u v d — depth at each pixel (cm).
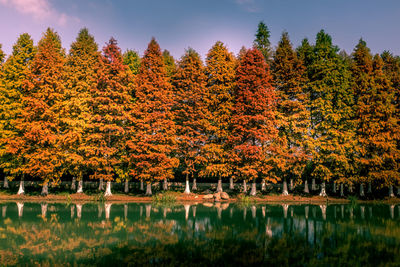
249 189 3388
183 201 2742
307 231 1327
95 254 934
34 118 2733
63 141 2681
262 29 3659
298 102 3034
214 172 2934
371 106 3166
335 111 3098
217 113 3183
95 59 3416
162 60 3222
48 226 1391
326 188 3678
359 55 3475
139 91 2959
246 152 2752
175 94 3297
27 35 3136
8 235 1204
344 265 832
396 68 3722
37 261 862
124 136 2880
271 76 3069
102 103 2861
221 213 1916
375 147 3117
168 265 818
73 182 3069
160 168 2678
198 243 1080
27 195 2753
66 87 3084
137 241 1111
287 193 3095
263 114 2922
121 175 2847
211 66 3331
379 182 3075
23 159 2845
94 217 1673
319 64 3195
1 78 2972
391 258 903
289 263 847
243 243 1087
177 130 3178
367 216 1838
